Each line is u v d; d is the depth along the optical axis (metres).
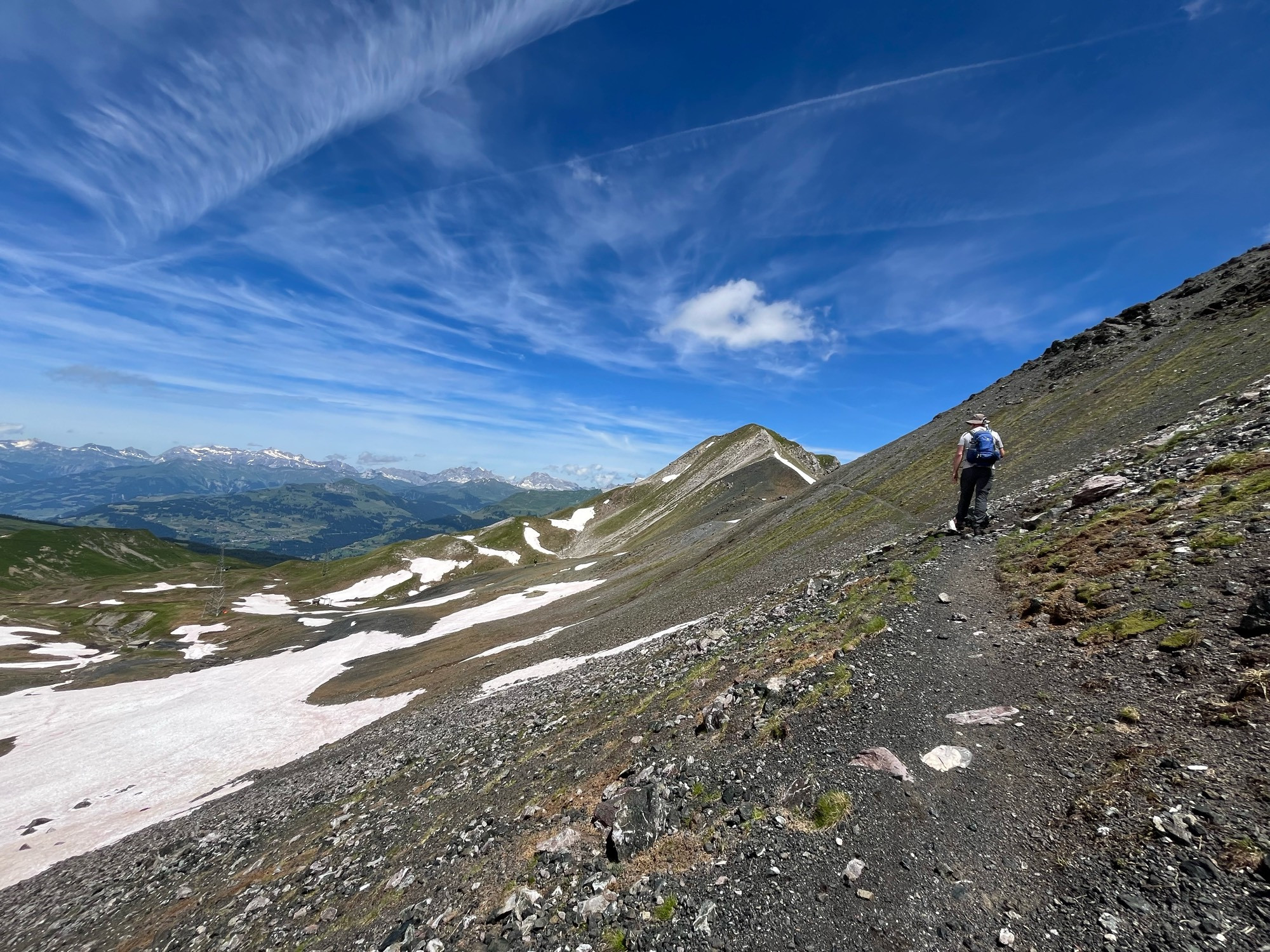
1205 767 6.11
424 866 12.42
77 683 70.44
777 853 7.45
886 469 58.59
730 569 49.06
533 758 16.77
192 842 25.47
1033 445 37.28
